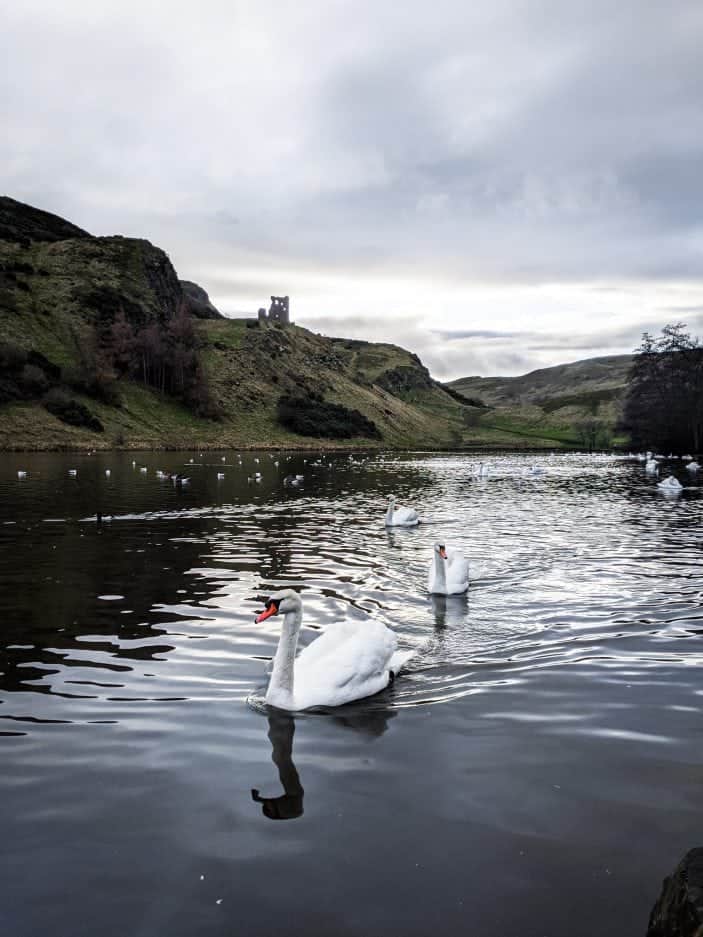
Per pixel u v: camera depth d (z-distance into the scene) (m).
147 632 10.64
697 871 4.09
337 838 5.21
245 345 145.38
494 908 4.45
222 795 5.84
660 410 98.12
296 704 7.73
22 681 8.51
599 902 4.50
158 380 109.56
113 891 4.61
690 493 39.00
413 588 13.99
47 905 4.48
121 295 117.12
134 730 7.13
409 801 5.75
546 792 5.88
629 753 6.62
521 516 27.34
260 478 44.38
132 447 82.06
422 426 160.75
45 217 152.25
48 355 96.12
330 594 13.38
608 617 11.70
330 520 24.98
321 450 107.69
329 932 4.24
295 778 6.14
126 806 5.66
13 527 21.80
